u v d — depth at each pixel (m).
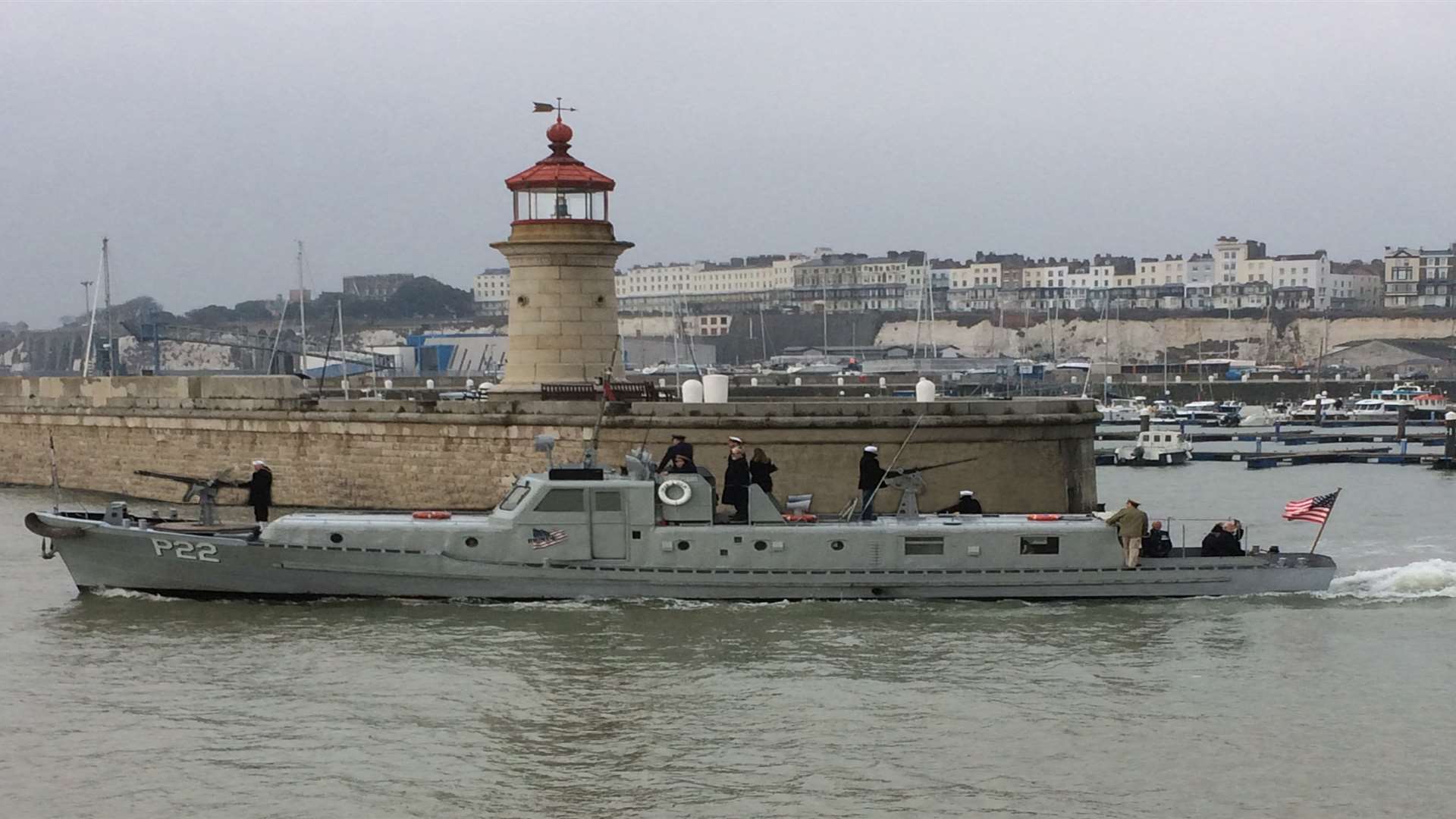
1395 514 51.22
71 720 23.91
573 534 30.11
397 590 30.36
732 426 38.94
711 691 25.41
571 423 40.44
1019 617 29.75
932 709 24.52
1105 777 21.64
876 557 30.31
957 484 39.03
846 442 38.69
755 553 30.20
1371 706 24.64
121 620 29.44
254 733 23.39
